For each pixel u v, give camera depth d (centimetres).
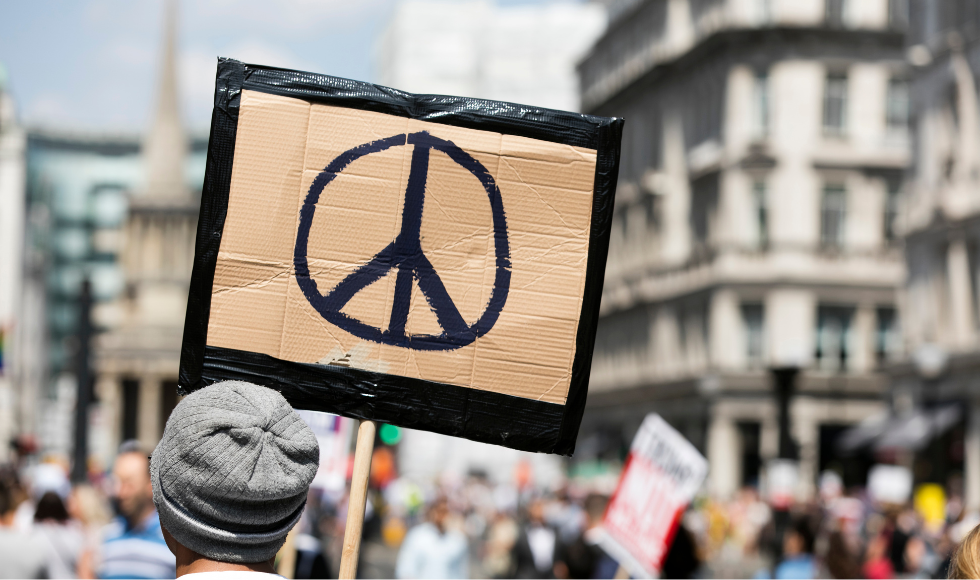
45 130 15025
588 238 453
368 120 447
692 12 6044
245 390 280
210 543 271
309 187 441
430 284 445
